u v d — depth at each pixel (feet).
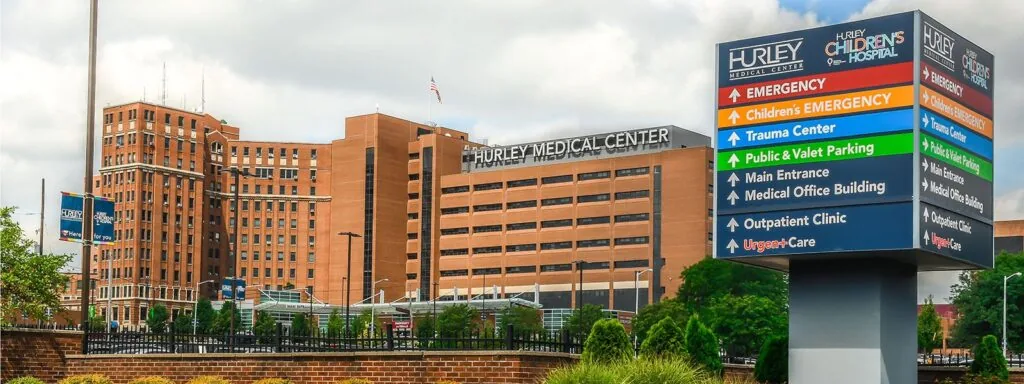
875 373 98.89
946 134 100.68
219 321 596.29
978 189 105.40
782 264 109.70
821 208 99.66
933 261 102.83
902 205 96.02
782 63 103.35
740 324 434.30
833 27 101.40
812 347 102.12
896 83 97.86
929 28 99.35
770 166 102.68
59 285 224.74
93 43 122.93
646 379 86.48
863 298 100.32
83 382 110.42
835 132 100.01
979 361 115.34
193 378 115.96
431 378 105.29
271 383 106.83
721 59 106.42
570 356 107.14
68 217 122.83
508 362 102.37
